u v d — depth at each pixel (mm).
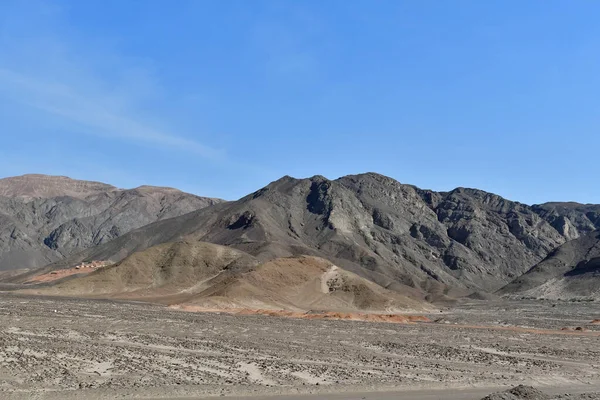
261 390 37062
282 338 67875
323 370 45531
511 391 35438
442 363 53344
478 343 72312
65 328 65812
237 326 80812
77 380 37000
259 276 153250
